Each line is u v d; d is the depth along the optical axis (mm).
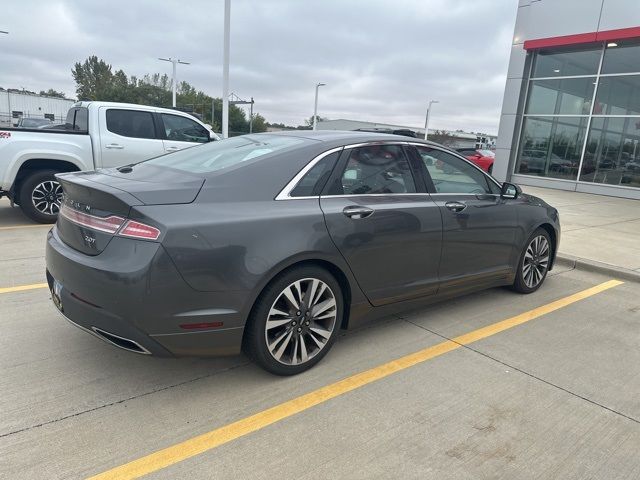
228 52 14883
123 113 8125
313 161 3268
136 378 3096
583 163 16609
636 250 7176
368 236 3338
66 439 2484
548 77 17406
